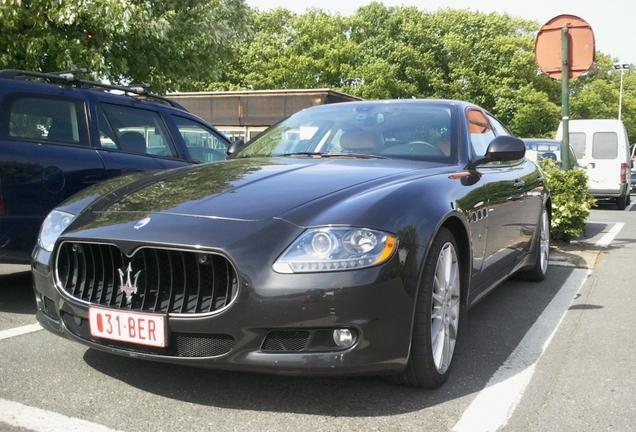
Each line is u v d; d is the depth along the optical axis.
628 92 64.50
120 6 8.80
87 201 3.34
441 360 3.07
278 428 2.60
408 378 2.96
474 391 3.05
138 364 3.31
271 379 3.12
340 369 2.56
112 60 9.50
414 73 46.47
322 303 2.51
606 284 5.65
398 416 2.74
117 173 4.91
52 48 8.62
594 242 8.28
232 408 2.79
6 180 4.20
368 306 2.56
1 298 4.73
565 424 2.69
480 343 3.85
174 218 2.79
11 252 4.25
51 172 4.45
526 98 45.53
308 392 2.98
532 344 3.84
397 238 2.70
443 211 3.03
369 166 3.48
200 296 2.63
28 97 4.55
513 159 3.95
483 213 3.65
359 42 49.44
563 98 8.17
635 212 14.77
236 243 2.59
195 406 2.81
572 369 3.39
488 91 46.91
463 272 3.42
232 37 11.70
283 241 2.61
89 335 2.88
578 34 8.04
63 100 4.78
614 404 2.91
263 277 2.53
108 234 2.78
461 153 3.89
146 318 2.66
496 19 49.38
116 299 2.78
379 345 2.61
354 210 2.72
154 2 10.14
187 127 5.84
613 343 3.87
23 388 2.97
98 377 3.12
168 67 10.64
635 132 61.72
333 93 18.88
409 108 4.34
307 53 43.12
